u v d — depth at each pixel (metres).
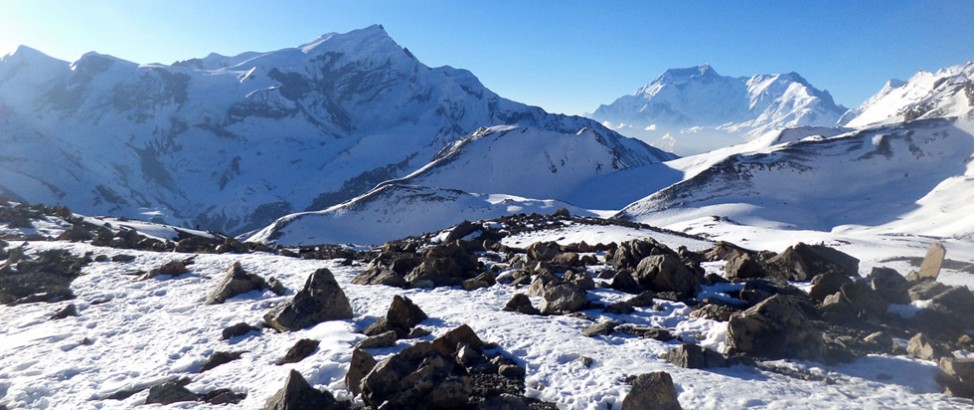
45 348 14.61
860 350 11.47
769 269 19.36
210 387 10.89
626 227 45.94
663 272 17.00
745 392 9.00
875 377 10.02
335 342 12.67
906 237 65.38
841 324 13.54
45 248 29.08
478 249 32.72
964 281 21.23
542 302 15.69
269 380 10.88
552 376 10.20
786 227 163.75
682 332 12.80
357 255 30.64
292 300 15.38
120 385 11.58
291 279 21.84
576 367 10.53
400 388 9.00
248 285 19.86
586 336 12.53
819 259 18.91
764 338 11.22
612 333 12.75
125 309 18.64
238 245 33.47
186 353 13.70
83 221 45.97
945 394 9.05
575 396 9.26
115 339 15.32
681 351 10.69
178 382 11.29
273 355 12.69
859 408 8.35
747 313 11.56
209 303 18.55
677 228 125.75
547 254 24.58
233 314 16.70
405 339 12.82
